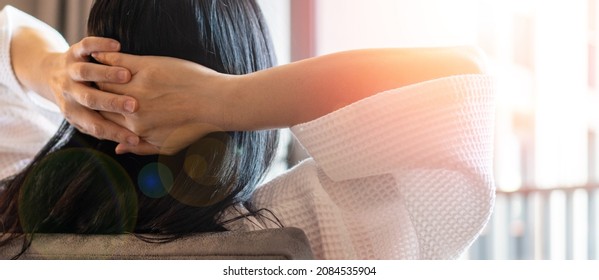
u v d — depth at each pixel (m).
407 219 0.62
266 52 0.67
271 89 0.56
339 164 0.58
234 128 0.57
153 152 0.60
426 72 0.57
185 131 0.58
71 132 0.66
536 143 2.89
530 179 2.87
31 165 0.66
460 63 0.58
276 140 0.66
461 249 0.61
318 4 2.69
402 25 2.72
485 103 0.58
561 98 2.90
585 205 2.45
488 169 0.58
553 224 2.48
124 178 0.60
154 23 0.61
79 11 2.53
